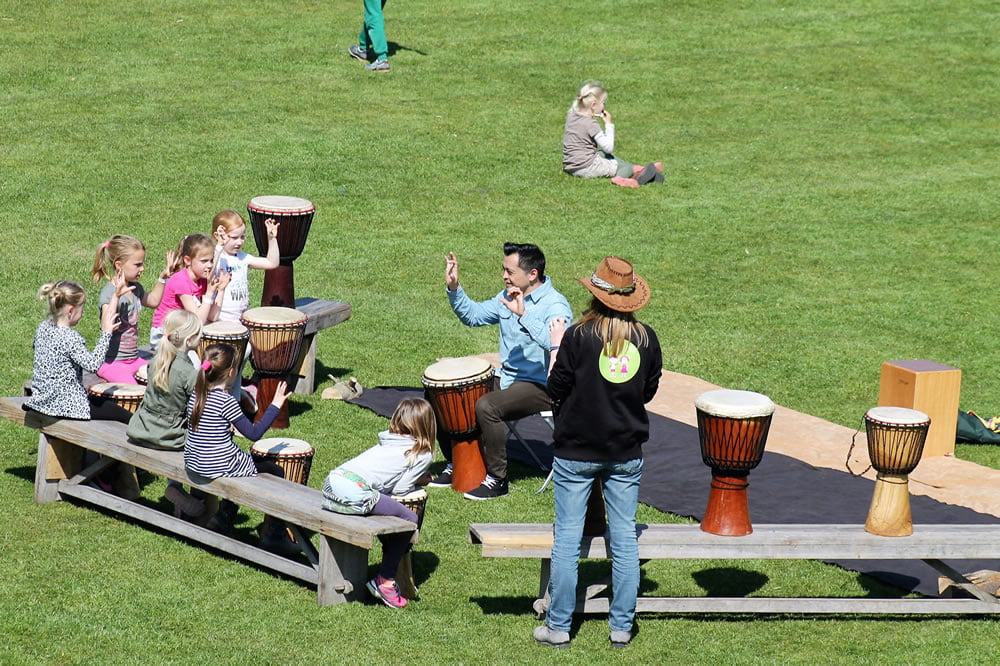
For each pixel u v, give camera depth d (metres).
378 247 31.36
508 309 19.20
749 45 50.09
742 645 14.55
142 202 32.97
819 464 20.27
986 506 18.70
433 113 41.47
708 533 14.79
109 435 17.05
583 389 13.80
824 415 23.08
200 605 15.06
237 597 15.33
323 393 22.97
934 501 18.86
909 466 14.84
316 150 37.62
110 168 35.16
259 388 21.33
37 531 17.02
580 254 31.50
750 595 16.03
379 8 44.47
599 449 13.85
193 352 18.56
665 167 38.41
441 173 36.72
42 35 45.59
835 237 33.47
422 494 15.79
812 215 35.09
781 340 26.78
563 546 14.11
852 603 15.03
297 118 40.09
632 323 13.90
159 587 15.51
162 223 31.58
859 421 22.84
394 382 23.92
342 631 14.52
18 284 27.36
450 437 19.19
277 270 22.92
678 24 52.00
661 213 34.75
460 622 14.90
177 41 46.31
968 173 39.22
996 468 21.05
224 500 17.30
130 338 19.80
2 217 31.36
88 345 24.62
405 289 28.92
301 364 23.16
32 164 35.00
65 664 13.52
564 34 50.09
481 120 41.19
